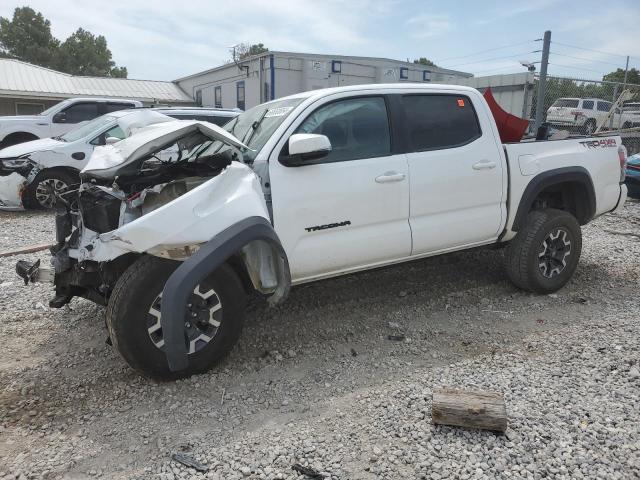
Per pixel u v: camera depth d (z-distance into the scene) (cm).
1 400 341
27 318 471
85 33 6681
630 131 1450
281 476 264
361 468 269
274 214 380
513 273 513
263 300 496
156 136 361
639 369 364
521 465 267
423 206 445
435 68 1945
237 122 496
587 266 622
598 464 266
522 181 493
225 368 378
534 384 346
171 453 285
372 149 426
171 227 323
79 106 1327
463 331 441
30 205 964
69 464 278
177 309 308
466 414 293
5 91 2433
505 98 1414
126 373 374
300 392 347
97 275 368
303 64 1755
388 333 438
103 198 358
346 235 414
